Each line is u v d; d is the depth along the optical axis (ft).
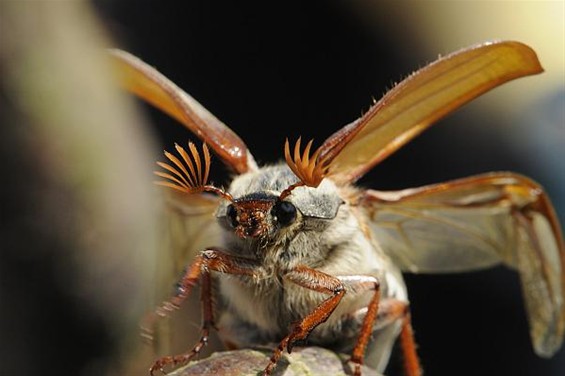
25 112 0.58
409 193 0.63
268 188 0.58
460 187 0.64
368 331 0.58
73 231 0.59
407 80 0.57
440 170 0.87
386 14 0.94
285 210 0.58
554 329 0.67
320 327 0.59
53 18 0.60
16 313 0.58
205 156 0.58
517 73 0.58
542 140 0.89
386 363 0.63
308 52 0.90
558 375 0.80
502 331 0.81
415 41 0.94
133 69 0.61
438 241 0.66
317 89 0.89
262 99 0.88
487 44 0.57
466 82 0.59
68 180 0.59
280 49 0.89
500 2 1.02
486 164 0.87
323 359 0.57
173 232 0.63
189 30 0.85
